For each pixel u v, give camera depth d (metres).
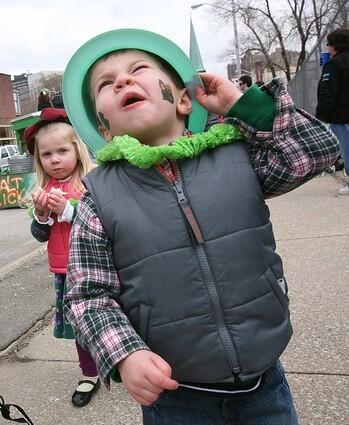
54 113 2.77
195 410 1.53
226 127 1.56
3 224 8.17
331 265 3.99
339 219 5.37
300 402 2.36
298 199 6.72
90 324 1.37
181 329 1.41
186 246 1.43
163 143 1.60
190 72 1.64
